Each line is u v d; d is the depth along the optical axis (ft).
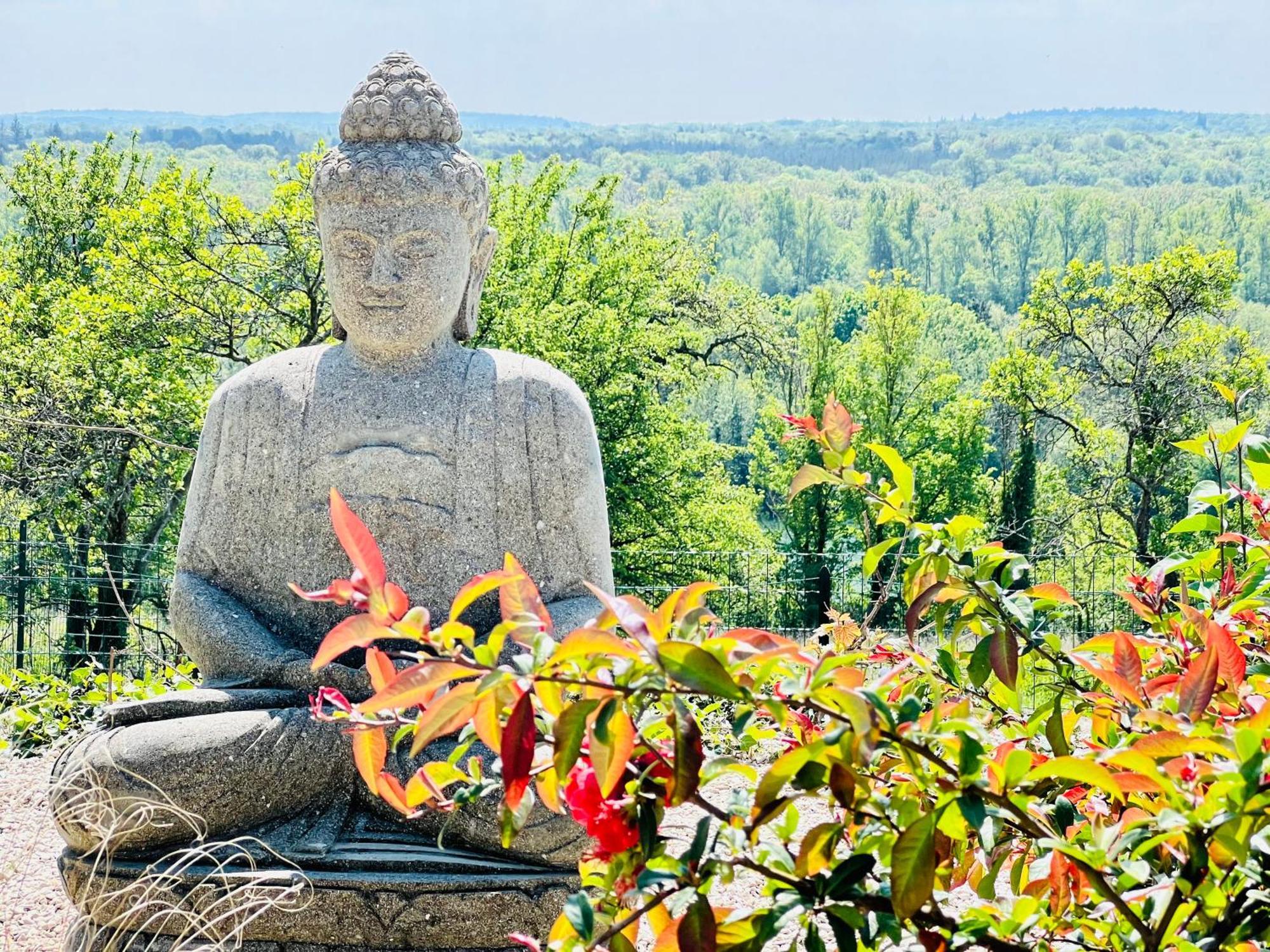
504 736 7.30
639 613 7.41
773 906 7.86
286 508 16.15
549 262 70.38
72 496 58.49
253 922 13.39
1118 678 8.57
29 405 57.57
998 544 10.34
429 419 16.17
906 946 8.58
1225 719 9.01
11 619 36.58
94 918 13.96
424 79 16.94
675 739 7.22
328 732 14.33
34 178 84.53
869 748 7.14
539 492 16.28
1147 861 8.88
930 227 342.85
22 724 23.43
